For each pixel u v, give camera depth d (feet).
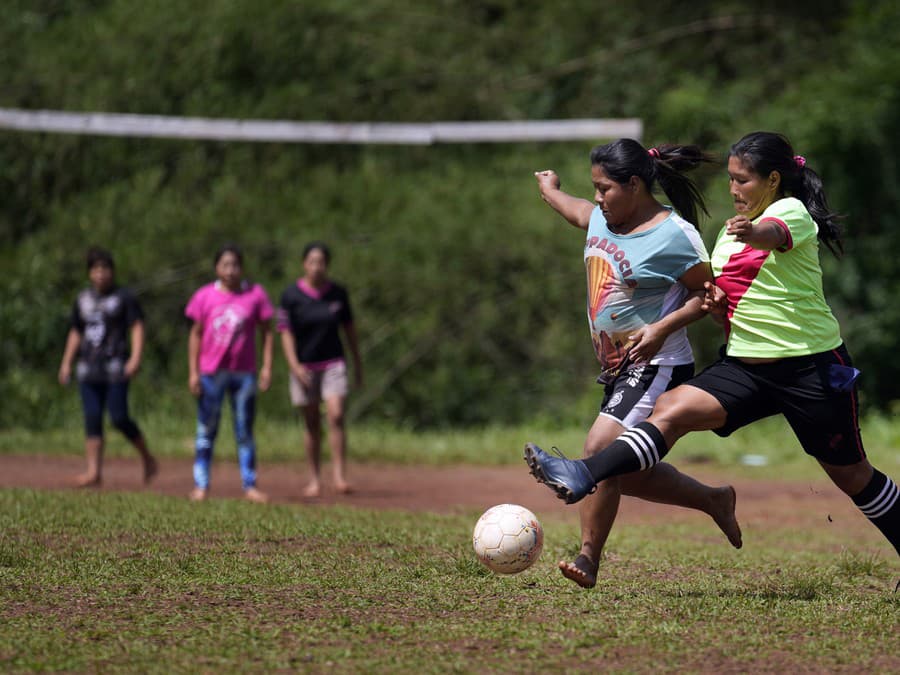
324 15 213.25
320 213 190.29
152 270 181.37
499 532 55.88
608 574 62.95
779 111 197.36
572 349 181.68
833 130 191.93
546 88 218.38
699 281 54.13
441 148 208.95
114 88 197.88
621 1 227.81
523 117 214.28
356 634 46.93
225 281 102.22
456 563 62.08
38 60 202.90
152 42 203.92
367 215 191.31
